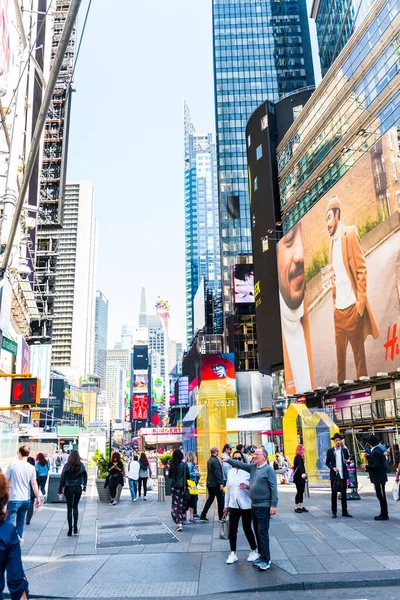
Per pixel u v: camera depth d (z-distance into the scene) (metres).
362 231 41.78
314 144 58.62
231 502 8.73
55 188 90.25
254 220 73.75
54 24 76.56
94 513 16.20
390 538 10.02
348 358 43.78
